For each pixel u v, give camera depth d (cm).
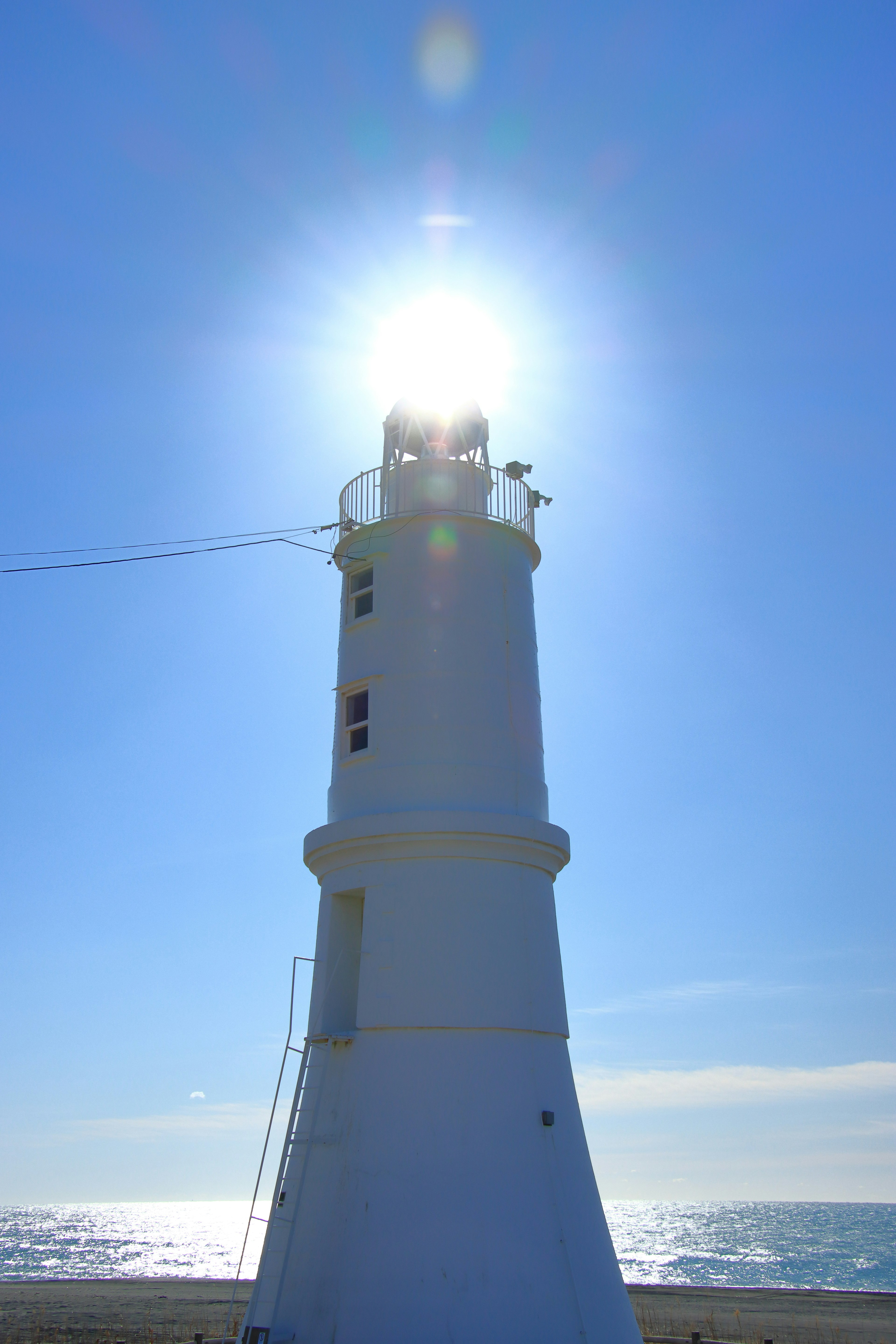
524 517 2052
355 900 1812
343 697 1919
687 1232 15575
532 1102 1588
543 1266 1466
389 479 2059
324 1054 1667
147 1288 5675
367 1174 1512
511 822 1709
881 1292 5428
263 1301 1520
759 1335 3541
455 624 1855
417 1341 1380
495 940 1656
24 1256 10644
